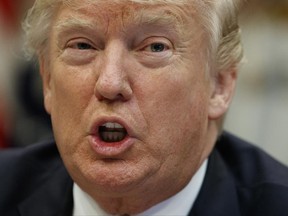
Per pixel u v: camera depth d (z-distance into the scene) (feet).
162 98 4.02
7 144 8.89
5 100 9.00
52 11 4.31
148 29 4.00
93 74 4.04
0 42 9.60
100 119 3.96
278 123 9.14
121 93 3.93
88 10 4.01
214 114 4.48
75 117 4.11
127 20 3.96
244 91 9.20
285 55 9.03
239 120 9.19
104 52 4.03
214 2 4.22
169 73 4.03
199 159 4.47
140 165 4.03
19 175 5.33
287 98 9.14
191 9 4.10
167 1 4.00
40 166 5.45
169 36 4.05
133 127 3.96
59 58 4.20
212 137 4.64
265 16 8.71
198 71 4.19
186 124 4.16
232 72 4.55
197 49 4.16
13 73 8.91
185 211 4.60
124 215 4.52
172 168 4.18
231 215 4.65
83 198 4.75
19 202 5.17
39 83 8.64
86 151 4.09
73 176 4.33
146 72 4.00
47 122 8.70
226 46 4.45
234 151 5.20
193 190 4.66
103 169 4.04
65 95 4.15
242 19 4.78
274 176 4.93
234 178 4.96
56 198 5.06
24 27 5.14
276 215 4.66
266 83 9.14
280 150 9.08
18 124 8.84
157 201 4.43
